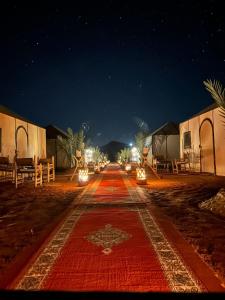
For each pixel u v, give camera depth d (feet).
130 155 97.60
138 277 10.53
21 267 11.78
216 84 24.41
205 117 59.67
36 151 67.77
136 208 23.21
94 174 61.98
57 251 13.37
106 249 13.56
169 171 68.39
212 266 11.81
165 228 17.15
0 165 44.86
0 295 9.43
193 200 27.48
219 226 17.94
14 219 21.04
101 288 9.74
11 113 58.54
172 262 11.93
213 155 56.39
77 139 74.90
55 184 43.86
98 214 21.03
